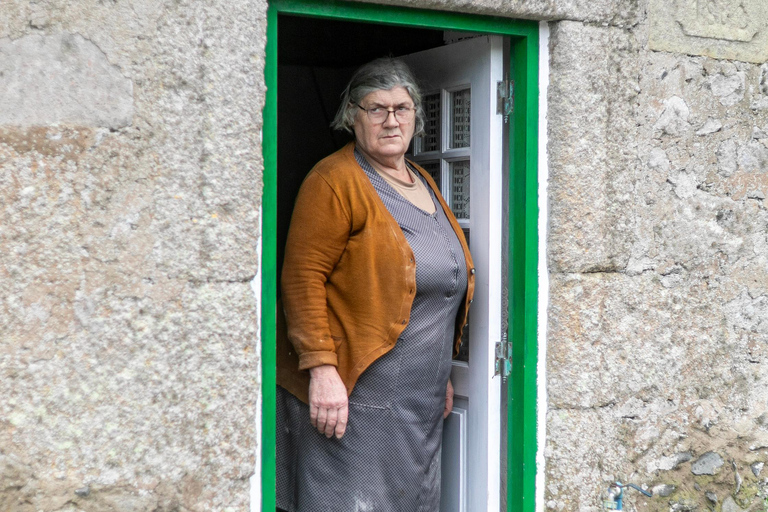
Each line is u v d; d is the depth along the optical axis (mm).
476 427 2967
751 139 3209
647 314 3021
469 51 2938
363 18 2555
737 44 3160
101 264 2148
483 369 2928
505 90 2863
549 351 2902
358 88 2709
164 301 2217
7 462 2074
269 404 2463
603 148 2898
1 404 2066
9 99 2059
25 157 2072
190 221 2240
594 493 2969
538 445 2918
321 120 4051
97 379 2150
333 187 2607
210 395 2281
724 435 3188
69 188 2113
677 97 3049
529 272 2863
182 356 2242
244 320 2318
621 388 2988
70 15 2104
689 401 3127
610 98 2906
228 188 2281
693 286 3113
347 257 2625
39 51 2082
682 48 3049
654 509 3074
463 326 2865
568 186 2846
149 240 2195
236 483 2336
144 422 2205
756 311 3238
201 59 2236
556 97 2846
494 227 2881
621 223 2947
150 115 2188
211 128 2256
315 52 3994
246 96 2299
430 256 2660
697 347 3131
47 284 2098
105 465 2166
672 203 3055
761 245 3238
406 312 2602
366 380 2664
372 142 2705
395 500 2727
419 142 3260
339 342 2654
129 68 2162
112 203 2156
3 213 2053
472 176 2957
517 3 2703
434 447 2842
